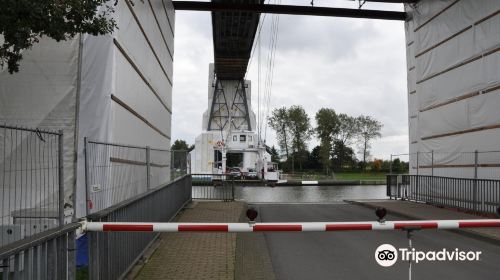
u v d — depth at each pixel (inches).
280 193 1220.5
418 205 709.3
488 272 291.3
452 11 681.6
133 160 367.2
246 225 193.3
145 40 470.3
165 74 657.0
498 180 530.6
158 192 379.2
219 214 574.2
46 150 286.0
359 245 382.9
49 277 159.2
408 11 900.0
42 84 317.4
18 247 135.4
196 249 342.0
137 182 377.7
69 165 310.7
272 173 1608.0
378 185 1715.1
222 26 1327.5
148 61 489.7
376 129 3213.6
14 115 313.9
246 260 325.7
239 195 1135.6
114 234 227.6
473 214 578.6
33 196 273.0
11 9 182.4
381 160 3090.6
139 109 441.1
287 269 299.1
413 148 925.8
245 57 1581.0
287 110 3075.8
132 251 271.7
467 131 640.4
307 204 778.8
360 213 639.8
